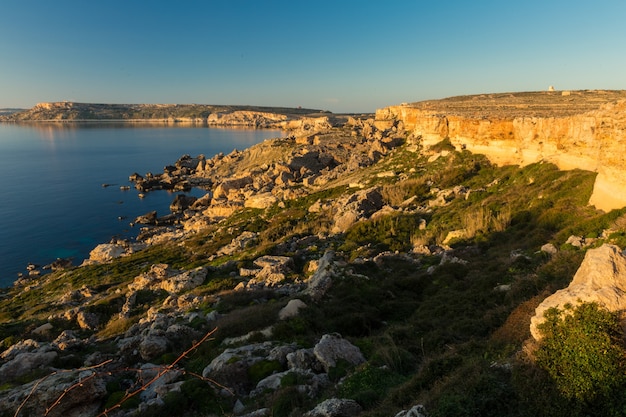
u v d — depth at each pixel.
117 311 33.28
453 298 21.19
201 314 25.61
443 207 41.31
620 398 8.41
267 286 30.78
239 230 58.94
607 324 9.40
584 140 33.75
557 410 8.75
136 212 96.56
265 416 12.55
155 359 19.48
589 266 11.50
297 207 63.59
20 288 53.16
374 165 74.44
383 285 24.97
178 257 54.00
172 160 176.88
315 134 122.94
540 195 33.00
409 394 11.49
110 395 15.54
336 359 15.79
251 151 138.25
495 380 9.91
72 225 85.50
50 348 22.27
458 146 57.81
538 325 10.33
